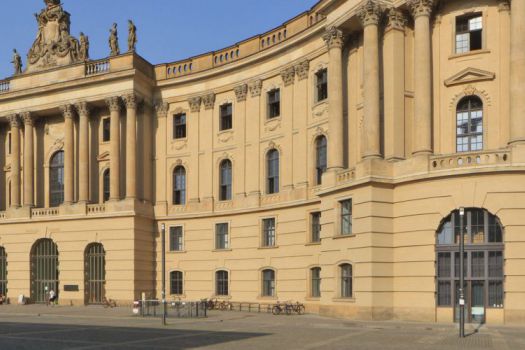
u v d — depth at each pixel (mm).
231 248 48906
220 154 50875
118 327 32062
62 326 32969
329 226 36875
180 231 52656
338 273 35781
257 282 46500
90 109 54688
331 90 38844
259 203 47188
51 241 54312
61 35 56156
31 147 56188
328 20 39469
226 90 51156
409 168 33312
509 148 31188
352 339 24766
